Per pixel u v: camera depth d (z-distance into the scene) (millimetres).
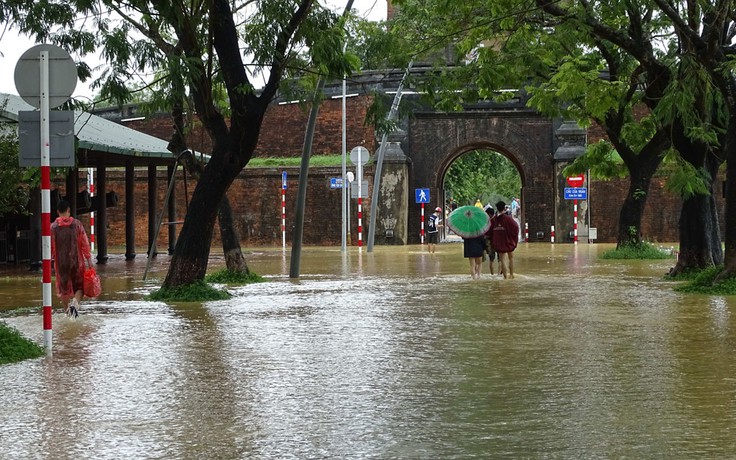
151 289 23422
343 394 9562
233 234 25938
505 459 7008
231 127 20922
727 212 21578
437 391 9695
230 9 20703
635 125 33375
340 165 54938
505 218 26312
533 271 29594
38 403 9195
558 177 54812
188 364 11492
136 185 55438
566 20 23141
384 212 54781
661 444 7402
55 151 12289
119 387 10008
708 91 21453
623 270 29859
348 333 14383
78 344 13297
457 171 86500
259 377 10570
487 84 28938
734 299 19672
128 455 7219
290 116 57781
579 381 10203
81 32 19703
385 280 26109
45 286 12305
